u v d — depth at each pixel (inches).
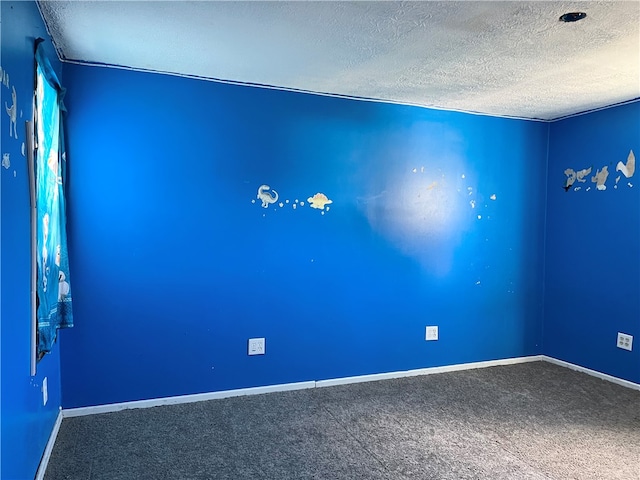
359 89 123.0
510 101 133.0
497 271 151.8
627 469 88.4
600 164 139.9
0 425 56.2
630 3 73.1
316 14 78.4
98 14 79.4
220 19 80.8
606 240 138.5
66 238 102.3
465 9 75.8
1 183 56.6
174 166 113.2
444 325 145.4
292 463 89.2
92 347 108.7
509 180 151.9
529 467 88.8
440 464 89.6
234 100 117.8
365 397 123.1
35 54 74.1
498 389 130.0
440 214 142.8
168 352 115.1
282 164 123.4
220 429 102.8
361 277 134.0
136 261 111.1
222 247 118.6
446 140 142.4
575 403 120.3
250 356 123.0
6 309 58.9
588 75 109.1
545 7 74.7
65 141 103.8
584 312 145.3
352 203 131.7
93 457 89.9
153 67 107.7
